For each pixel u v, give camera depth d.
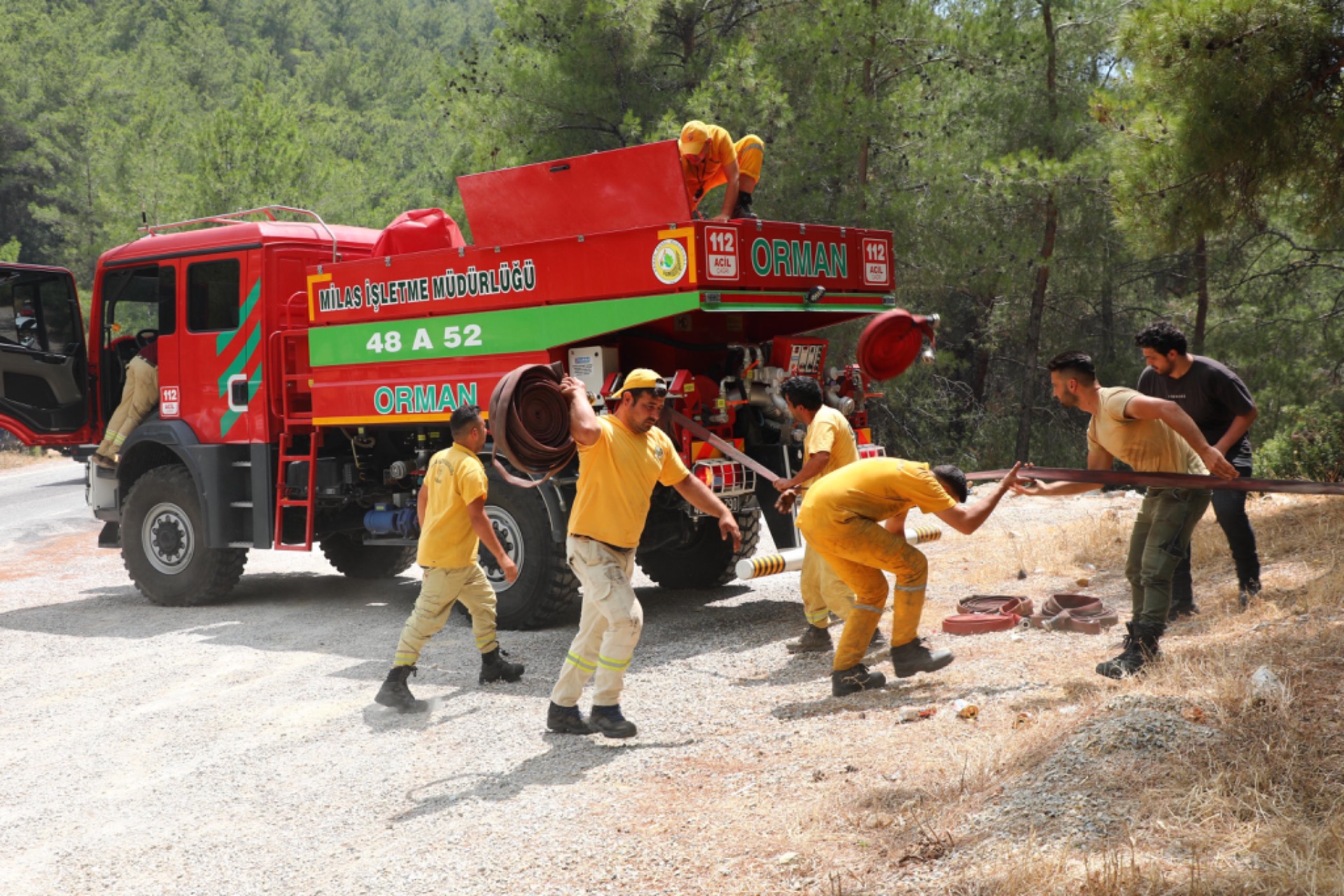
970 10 20.39
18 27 51.19
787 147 18.56
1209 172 8.78
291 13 84.75
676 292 7.07
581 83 20.00
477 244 8.05
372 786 5.13
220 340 9.81
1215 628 6.11
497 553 6.38
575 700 5.65
